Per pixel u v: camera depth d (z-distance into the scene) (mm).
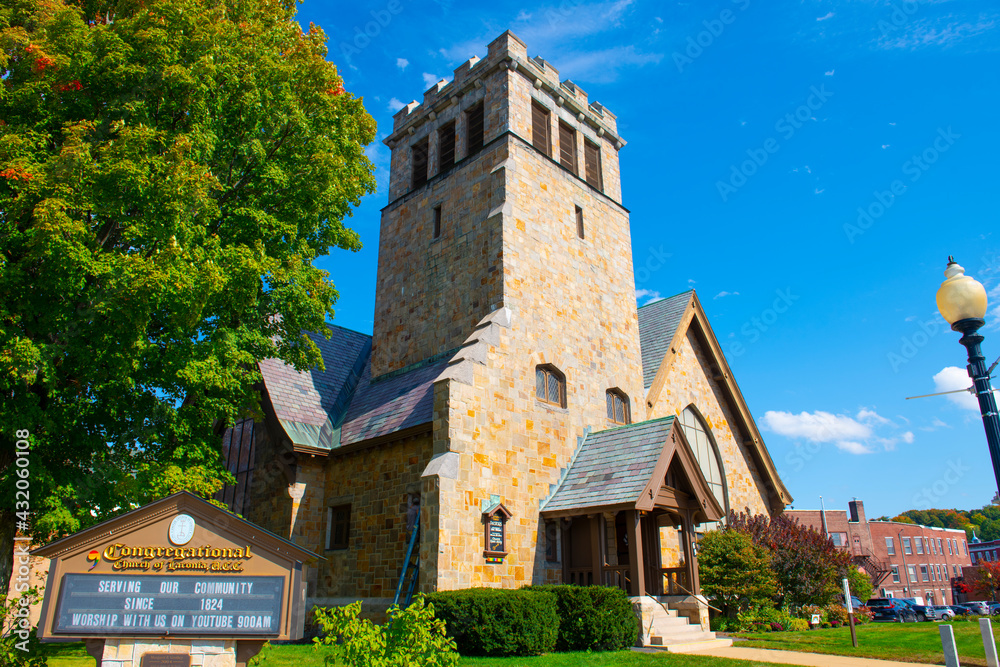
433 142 28688
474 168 25750
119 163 12094
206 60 14305
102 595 7762
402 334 26234
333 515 22891
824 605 26516
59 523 12250
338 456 23297
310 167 17125
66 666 12938
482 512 18906
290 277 17344
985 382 10398
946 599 71500
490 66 26531
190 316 13086
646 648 16484
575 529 21172
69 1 15375
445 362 23562
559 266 25094
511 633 14328
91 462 14445
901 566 68500
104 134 13344
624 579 18984
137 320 12156
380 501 21219
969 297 10617
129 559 7926
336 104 18328
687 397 30453
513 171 24469
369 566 20766
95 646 7770
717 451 30984
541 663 13219
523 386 21719
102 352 12484
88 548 7871
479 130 26953
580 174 28219
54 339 13320
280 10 18484
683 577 21828
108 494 13617
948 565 74125
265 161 16703
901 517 128125
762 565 24078
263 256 15273
